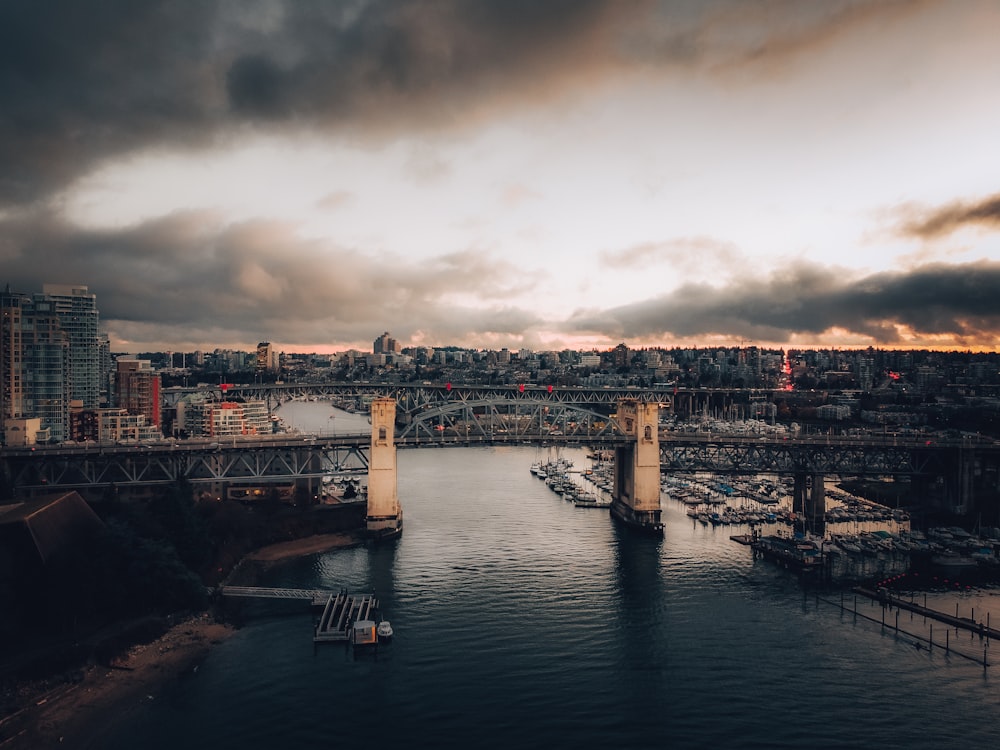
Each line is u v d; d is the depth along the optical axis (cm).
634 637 16338
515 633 16450
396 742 12100
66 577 15475
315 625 16775
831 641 16262
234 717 12750
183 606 16938
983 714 13188
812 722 12850
